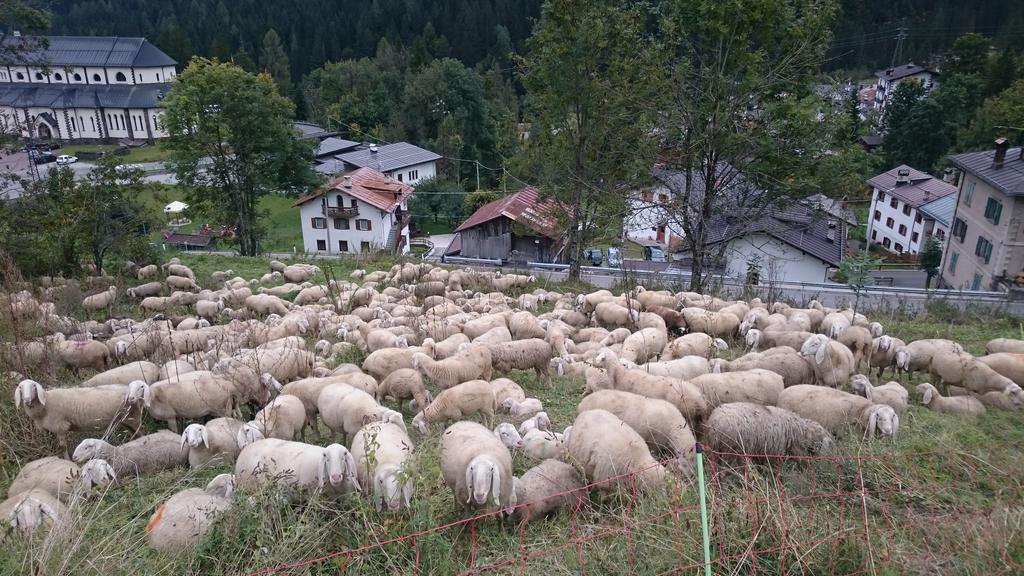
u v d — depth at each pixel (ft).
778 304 59.26
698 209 80.48
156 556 21.11
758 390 32.60
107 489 23.66
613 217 84.17
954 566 19.48
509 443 29.09
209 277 85.25
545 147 92.02
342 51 366.43
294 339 42.98
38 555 19.81
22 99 297.94
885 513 21.66
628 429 24.91
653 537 20.79
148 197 202.39
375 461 22.82
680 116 73.87
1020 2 329.31
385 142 264.31
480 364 38.91
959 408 33.94
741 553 19.75
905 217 185.37
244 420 33.83
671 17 73.36
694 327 51.85
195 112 123.65
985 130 200.44
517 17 374.63
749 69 70.69
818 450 26.66
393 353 39.01
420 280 77.41
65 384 38.14
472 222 143.43
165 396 31.68
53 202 78.74
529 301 65.72
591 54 81.76
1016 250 110.83
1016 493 23.32
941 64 286.25
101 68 306.96
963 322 63.46
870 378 41.91
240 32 381.19
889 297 83.05
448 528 22.93
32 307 47.85
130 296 70.28
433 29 355.97
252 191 134.10
